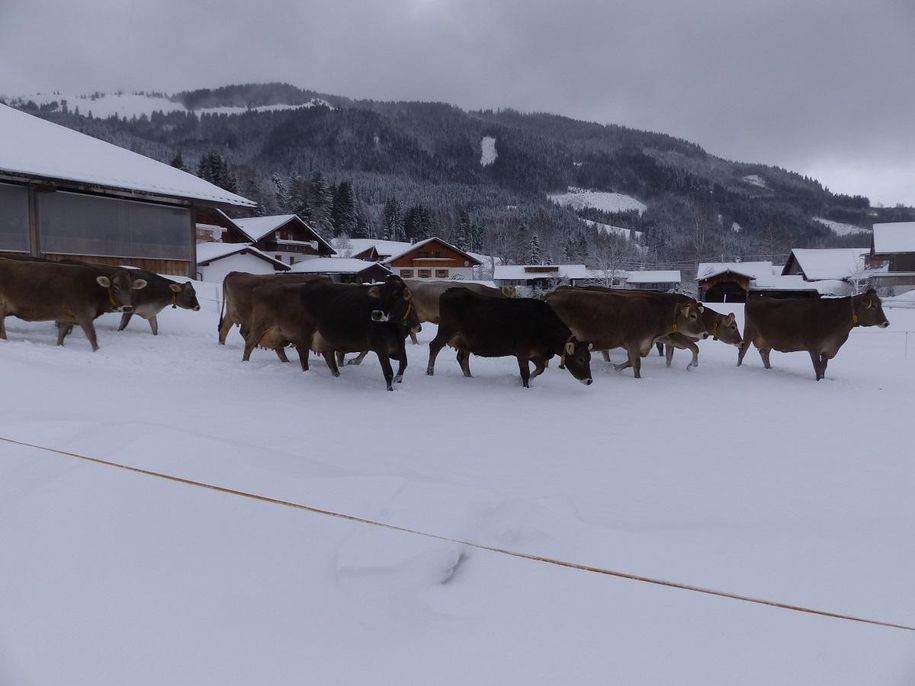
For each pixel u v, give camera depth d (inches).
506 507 155.0
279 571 120.8
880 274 2202.3
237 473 161.5
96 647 99.0
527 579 122.2
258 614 108.7
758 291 2429.9
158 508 139.3
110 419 230.4
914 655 101.0
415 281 550.9
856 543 151.2
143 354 400.5
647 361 500.7
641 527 161.9
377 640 103.7
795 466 229.1
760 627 108.3
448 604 113.5
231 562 123.0
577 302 417.7
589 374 372.2
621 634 105.3
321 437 236.4
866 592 124.3
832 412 327.9
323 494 152.5
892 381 441.4
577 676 94.5
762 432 280.7
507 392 351.6
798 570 133.9
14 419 205.2
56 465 156.9
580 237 4382.4
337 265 2049.7
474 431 261.6
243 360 394.9
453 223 4958.2
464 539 135.4
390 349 343.6
